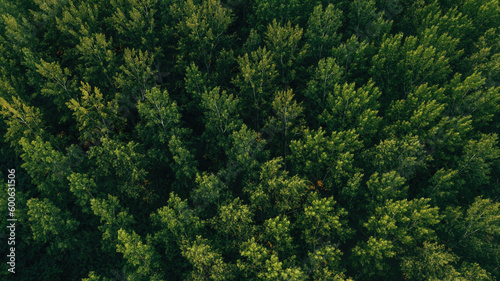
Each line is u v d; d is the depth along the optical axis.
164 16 52.53
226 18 49.50
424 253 34.19
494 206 34.72
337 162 37.22
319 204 33.12
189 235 34.78
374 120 41.56
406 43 48.50
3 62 48.19
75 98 46.75
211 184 35.19
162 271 36.62
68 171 39.25
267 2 51.12
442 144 41.34
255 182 40.00
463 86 42.59
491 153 38.72
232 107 41.00
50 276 42.03
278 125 43.91
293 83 58.75
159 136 41.72
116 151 37.00
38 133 44.31
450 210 37.56
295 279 27.64
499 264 36.25
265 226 34.34
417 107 43.50
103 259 43.22
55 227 36.41
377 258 34.50
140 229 46.06
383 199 36.78
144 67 45.00
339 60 48.22
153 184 50.41
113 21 52.12
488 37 52.25
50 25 53.38
